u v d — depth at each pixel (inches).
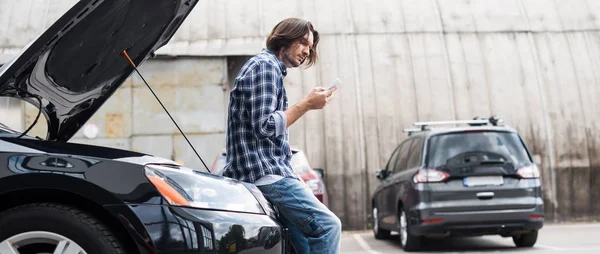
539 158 795.4
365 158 780.0
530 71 826.8
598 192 791.7
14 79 161.5
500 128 472.1
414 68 819.4
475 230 459.5
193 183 159.6
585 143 799.7
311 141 780.0
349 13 851.4
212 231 153.9
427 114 800.3
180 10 187.6
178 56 774.5
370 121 791.1
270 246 164.4
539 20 864.9
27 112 735.7
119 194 149.5
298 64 184.9
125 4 160.9
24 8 853.2
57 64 169.0
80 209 151.8
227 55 777.6
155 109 769.6
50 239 149.3
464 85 815.7
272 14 831.7
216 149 773.3
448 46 835.4
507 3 879.7
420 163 467.5
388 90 805.2
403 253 469.7
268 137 174.1
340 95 797.2
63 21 151.9
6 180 148.6
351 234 703.1
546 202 784.9
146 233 148.5
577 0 889.5
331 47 820.6
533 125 804.6
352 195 772.6
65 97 190.5
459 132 468.4
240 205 163.6
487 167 459.2
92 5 152.3
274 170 177.2
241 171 177.3
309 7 849.5
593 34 856.9
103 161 152.9
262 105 172.2
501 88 818.2
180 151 768.3
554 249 459.2
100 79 193.5
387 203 547.2
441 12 864.3
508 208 456.4
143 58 200.5
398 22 848.9
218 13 823.7
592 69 831.1
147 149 765.9
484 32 850.8
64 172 149.7
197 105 774.5
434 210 455.8
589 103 815.1
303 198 176.4
